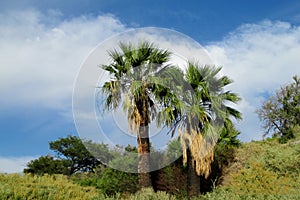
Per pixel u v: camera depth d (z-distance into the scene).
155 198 8.64
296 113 22.61
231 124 10.59
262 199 9.91
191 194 9.84
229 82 10.72
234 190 10.55
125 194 9.88
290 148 14.80
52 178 10.10
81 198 8.75
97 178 11.95
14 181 8.75
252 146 14.41
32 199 7.87
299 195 9.99
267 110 23.47
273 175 11.81
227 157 12.49
